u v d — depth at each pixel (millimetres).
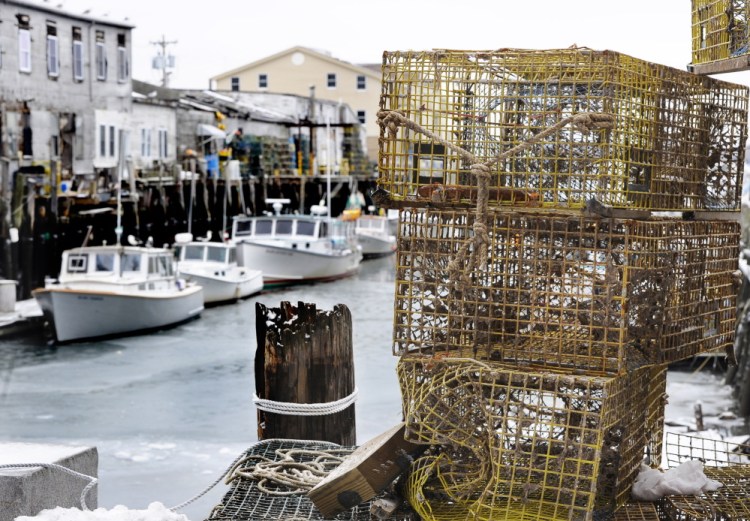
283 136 53375
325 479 4160
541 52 3926
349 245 38656
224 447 13359
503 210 3982
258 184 47594
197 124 43688
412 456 4176
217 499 10773
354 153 61250
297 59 67625
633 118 3953
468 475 4059
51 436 14023
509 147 4004
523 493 3844
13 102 30344
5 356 20922
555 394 3775
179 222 38812
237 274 30719
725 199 4789
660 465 5031
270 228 35219
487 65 4051
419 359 4051
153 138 39688
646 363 4082
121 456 12836
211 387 17734
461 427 3967
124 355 21141
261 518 4211
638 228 3881
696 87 4504
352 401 5621
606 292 3812
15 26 30391
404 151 4168
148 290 24438
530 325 3957
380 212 53094
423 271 4125
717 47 4523
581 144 3848
